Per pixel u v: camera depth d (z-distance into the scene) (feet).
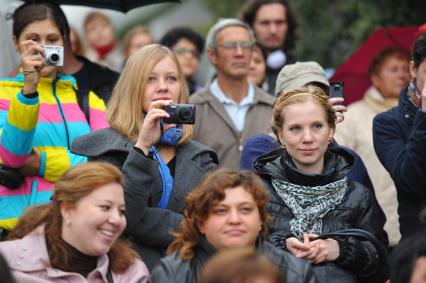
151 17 132.98
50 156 50.75
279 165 46.88
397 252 37.88
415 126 48.62
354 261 44.73
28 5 55.16
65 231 42.73
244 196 41.22
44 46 50.16
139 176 45.06
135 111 48.73
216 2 114.11
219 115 62.34
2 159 49.75
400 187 50.21
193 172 48.06
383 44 72.23
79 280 42.57
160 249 46.68
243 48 63.26
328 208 46.09
